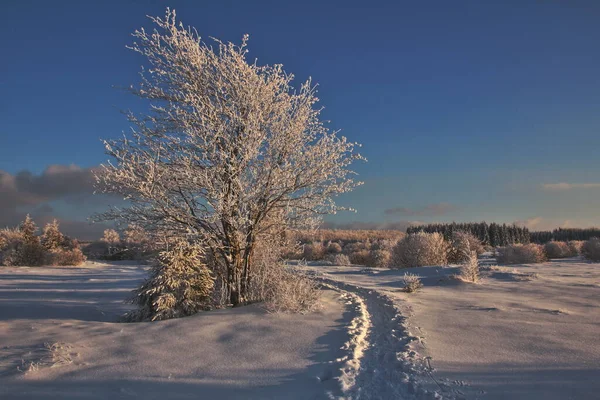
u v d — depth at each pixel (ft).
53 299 47.80
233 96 34.63
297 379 18.45
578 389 15.98
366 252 132.36
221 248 34.22
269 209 34.68
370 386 17.28
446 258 91.35
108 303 44.83
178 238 33.14
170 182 32.83
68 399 16.93
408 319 29.45
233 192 33.42
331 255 134.92
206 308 33.27
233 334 25.80
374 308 35.45
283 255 39.24
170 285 32.04
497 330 25.63
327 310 32.48
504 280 52.03
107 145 33.06
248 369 19.94
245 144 32.96
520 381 17.08
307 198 35.01
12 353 23.16
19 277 81.30
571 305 33.65
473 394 15.93
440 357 20.61
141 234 34.19
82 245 208.44
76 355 22.54
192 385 18.20
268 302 33.30
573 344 22.03
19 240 134.31
